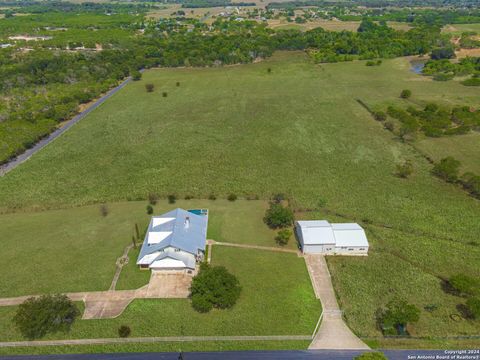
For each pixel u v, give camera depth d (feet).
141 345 157.48
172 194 266.57
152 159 319.27
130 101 470.39
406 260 202.80
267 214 231.71
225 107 440.86
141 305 175.94
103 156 325.42
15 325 165.58
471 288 173.47
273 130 374.22
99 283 188.65
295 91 492.95
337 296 180.75
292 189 271.49
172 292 183.11
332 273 194.59
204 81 545.85
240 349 155.43
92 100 478.59
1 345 157.28
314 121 394.93
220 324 166.40
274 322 167.43
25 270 197.88
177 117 413.80
